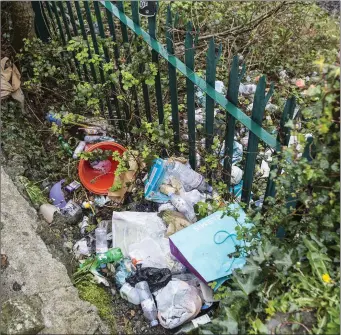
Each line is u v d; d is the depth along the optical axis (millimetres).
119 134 3596
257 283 2143
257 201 2971
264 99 2336
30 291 2363
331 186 2072
